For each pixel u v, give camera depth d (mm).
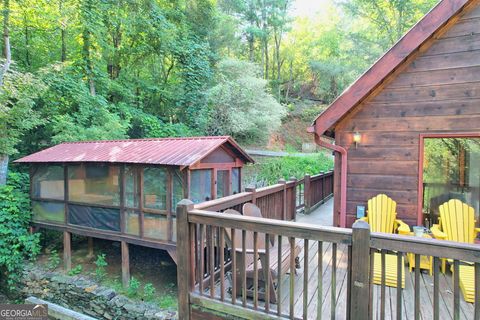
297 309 2586
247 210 3463
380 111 4246
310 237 2141
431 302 2701
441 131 3928
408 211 4117
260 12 23609
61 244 7309
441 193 4211
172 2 14789
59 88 9305
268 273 2367
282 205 5762
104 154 5773
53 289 5539
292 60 24641
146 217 5207
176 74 15164
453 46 3852
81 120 9422
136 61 14094
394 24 15227
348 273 2041
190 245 2738
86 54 11086
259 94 14633
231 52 21172
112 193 5566
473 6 3744
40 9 9094
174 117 14961
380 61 3979
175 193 4922
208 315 2643
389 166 4215
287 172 13922
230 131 14016
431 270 3291
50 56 10867
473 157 4113
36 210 6559
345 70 18859
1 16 7770
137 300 4867
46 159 6137
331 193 10359
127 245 5477
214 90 13633
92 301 5027
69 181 6074
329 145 4461
